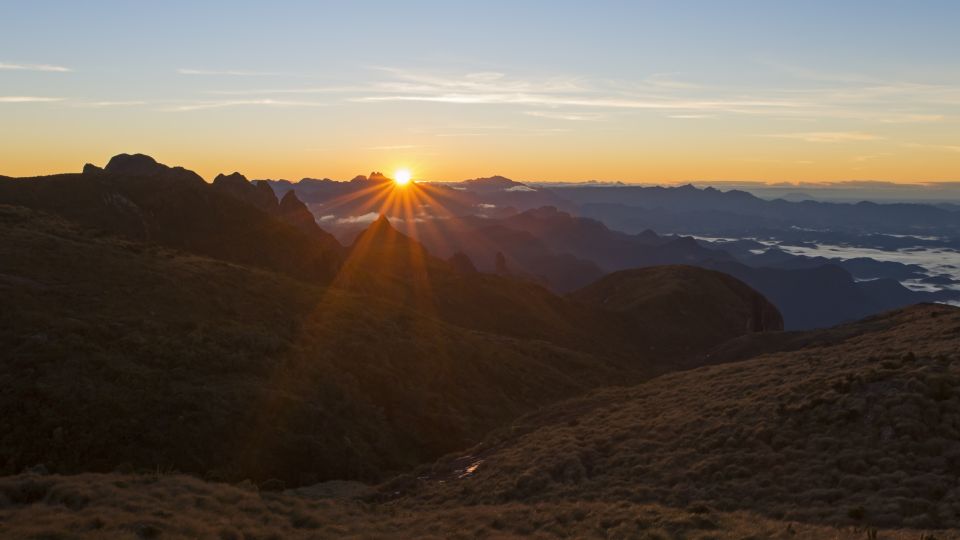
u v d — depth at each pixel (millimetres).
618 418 37219
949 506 19078
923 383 26688
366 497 32594
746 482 23391
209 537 18078
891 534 17359
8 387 35312
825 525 18969
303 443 39844
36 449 32562
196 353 45094
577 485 26922
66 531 16625
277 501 25281
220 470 35250
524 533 21047
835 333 80312
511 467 31438
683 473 25297
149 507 20109
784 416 28047
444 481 33875
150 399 38062
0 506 19562
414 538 20766
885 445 23562
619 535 19125
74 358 39156
